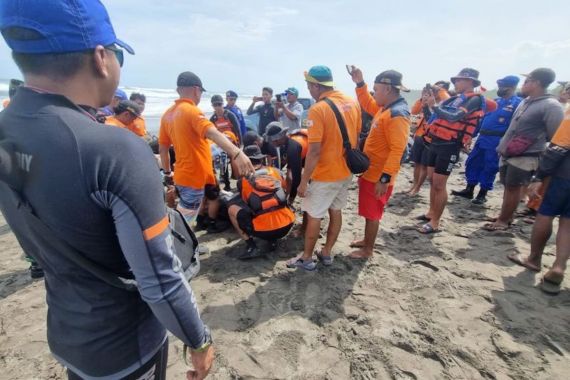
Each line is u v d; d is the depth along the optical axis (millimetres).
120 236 826
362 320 2668
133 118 3627
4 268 3592
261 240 4133
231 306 2873
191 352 1062
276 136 4051
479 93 3990
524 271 3359
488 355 2299
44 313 2811
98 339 958
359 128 3291
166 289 886
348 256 3717
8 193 848
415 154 5980
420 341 2438
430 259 3633
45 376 2174
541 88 3852
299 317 2730
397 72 3109
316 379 2150
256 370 2219
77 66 843
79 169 763
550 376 2121
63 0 773
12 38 789
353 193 6223
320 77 3064
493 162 5230
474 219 4805
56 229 814
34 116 797
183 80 3172
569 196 2926
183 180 3357
